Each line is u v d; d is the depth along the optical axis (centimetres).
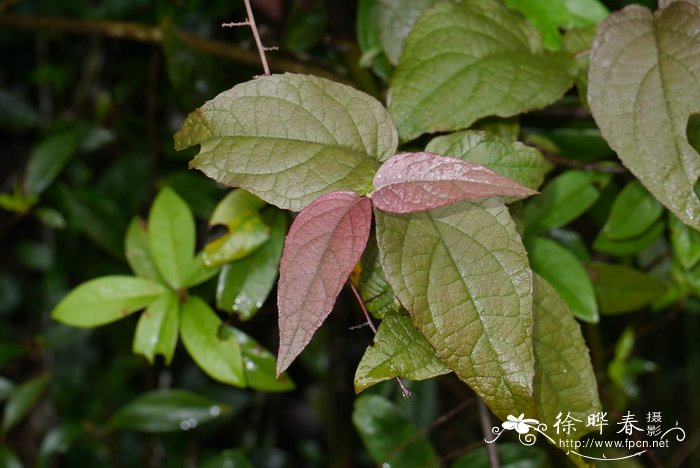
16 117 146
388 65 90
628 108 78
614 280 93
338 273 71
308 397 129
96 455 144
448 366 72
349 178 74
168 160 124
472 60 81
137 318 123
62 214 129
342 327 114
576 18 87
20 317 162
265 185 74
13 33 149
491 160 78
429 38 81
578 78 83
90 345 146
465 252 73
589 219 109
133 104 129
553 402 78
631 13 79
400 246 72
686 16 78
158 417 100
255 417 144
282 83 75
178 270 88
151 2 121
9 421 110
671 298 97
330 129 75
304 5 99
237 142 74
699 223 76
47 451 115
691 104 77
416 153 72
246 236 86
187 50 95
